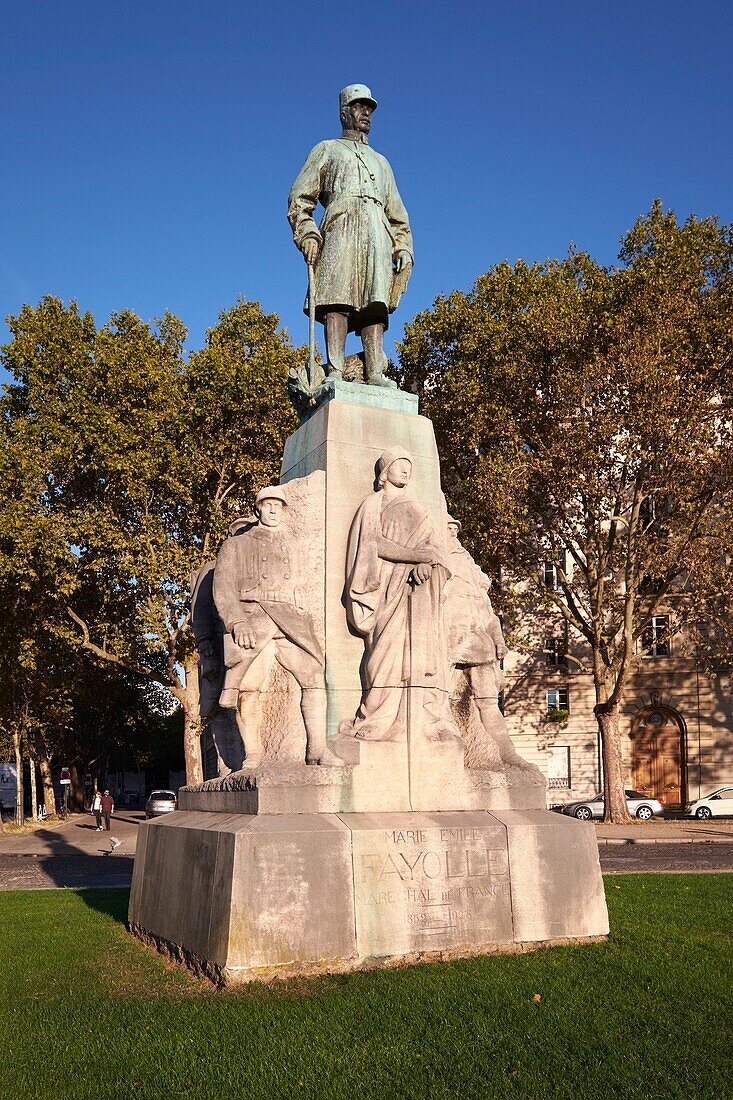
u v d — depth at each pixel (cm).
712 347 2497
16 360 2736
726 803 3438
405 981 659
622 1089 478
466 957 738
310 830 706
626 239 2742
